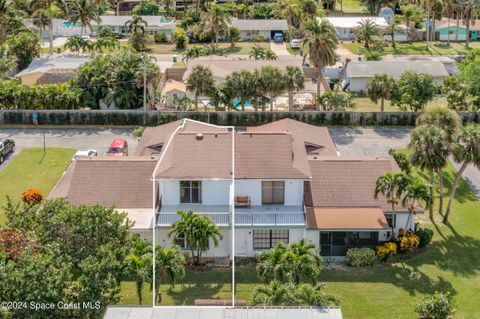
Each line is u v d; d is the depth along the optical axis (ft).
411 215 151.43
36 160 207.31
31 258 96.43
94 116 243.60
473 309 125.80
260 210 146.10
